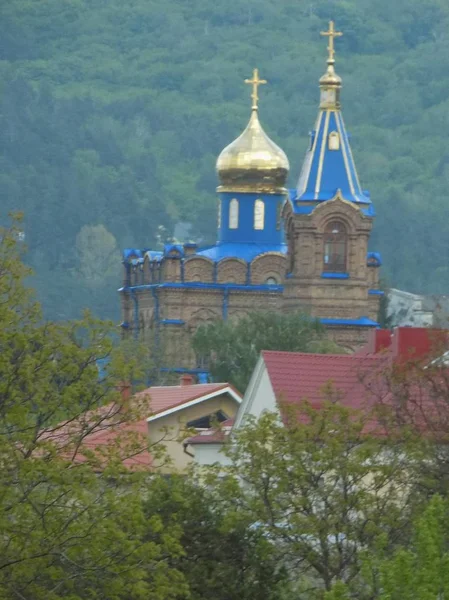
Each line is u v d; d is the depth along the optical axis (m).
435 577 69.38
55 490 76.44
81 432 78.75
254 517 86.00
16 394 77.00
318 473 85.94
